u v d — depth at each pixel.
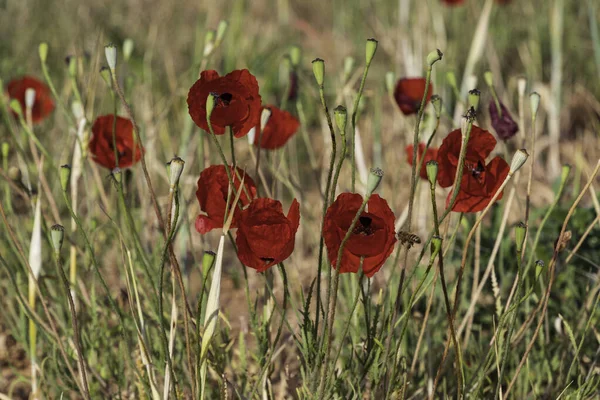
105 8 4.49
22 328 2.01
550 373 1.94
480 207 1.73
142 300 2.04
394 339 1.89
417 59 3.09
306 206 2.19
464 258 1.75
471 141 1.72
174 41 4.11
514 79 3.30
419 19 3.27
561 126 3.29
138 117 2.58
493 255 1.90
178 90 2.73
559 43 3.08
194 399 1.75
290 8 4.84
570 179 2.53
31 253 1.95
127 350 1.84
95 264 1.78
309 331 1.76
